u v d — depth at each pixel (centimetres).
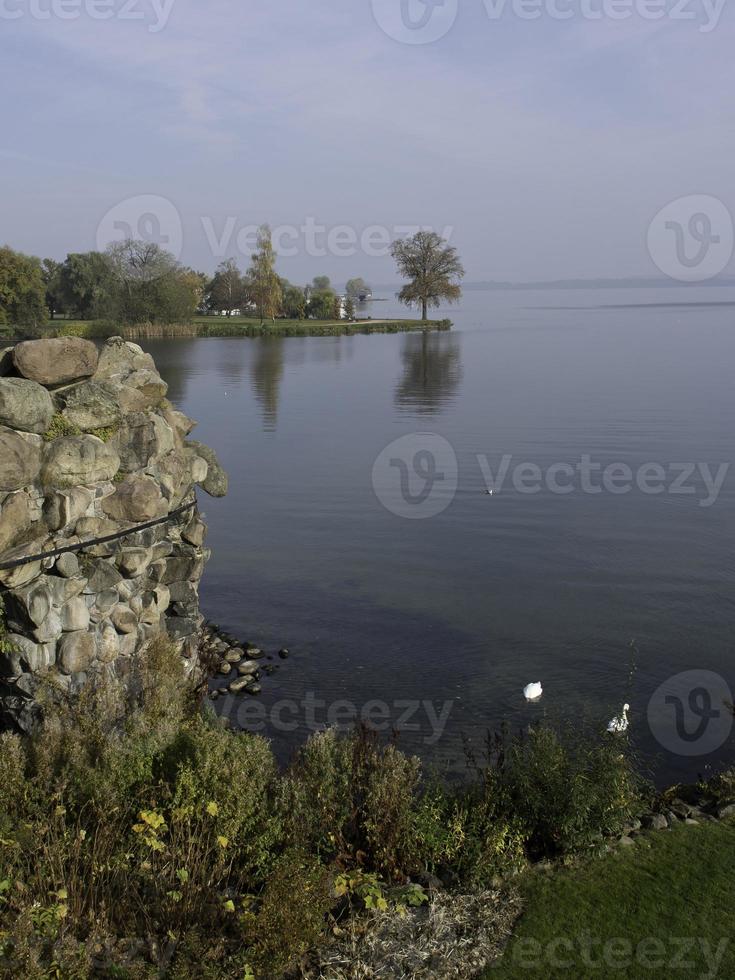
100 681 669
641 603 1493
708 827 654
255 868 536
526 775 625
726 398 3922
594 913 529
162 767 590
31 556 643
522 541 1883
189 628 862
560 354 6662
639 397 4047
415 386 4797
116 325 7181
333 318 12075
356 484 2453
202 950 445
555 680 1190
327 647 1312
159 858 504
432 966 472
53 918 436
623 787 646
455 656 1275
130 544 752
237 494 2353
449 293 10556
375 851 566
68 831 502
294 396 4459
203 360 6419
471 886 550
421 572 1678
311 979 454
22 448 638
